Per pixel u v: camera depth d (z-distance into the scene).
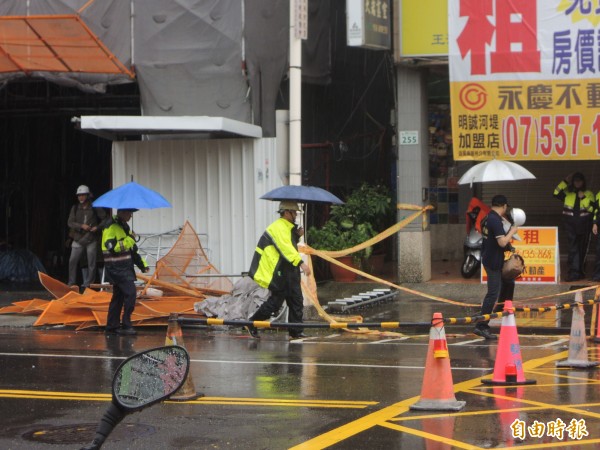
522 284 22.89
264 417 10.49
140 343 16.94
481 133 22.53
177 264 21.14
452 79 22.59
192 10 22.48
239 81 22.48
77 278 27.58
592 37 21.92
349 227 24.91
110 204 17.78
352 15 22.73
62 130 29.16
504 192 28.22
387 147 28.20
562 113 22.16
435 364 10.79
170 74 22.66
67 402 11.51
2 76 23.14
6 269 27.38
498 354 12.46
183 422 10.28
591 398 11.42
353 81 27.58
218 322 11.27
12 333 18.45
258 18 22.53
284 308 19.09
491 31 22.36
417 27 22.98
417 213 21.20
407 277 24.05
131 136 26.16
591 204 23.62
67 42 21.05
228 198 22.23
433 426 9.92
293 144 19.52
